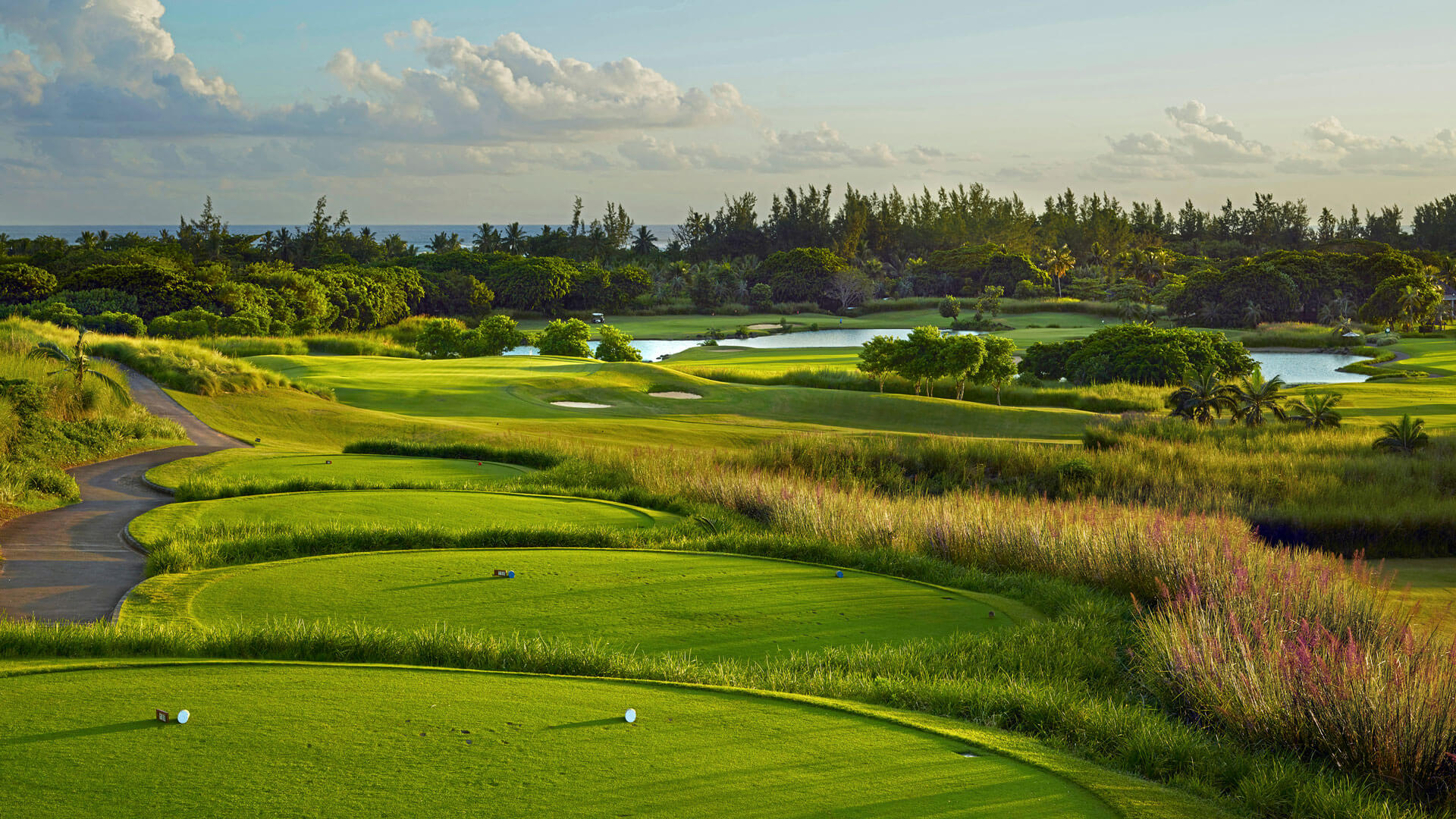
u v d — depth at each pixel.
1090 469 34.47
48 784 5.28
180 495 19.17
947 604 13.61
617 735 6.66
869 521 19.77
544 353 83.62
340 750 6.05
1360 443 42.03
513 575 13.52
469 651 8.76
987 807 5.72
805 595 13.51
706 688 8.04
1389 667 9.28
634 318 159.38
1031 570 16.98
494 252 191.38
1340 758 8.29
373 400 46.31
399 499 20.33
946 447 36.34
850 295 173.88
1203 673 9.89
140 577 12.86
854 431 45.44
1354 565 17.45
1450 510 30.25
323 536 15.03
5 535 15.22
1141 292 166.12
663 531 17.81
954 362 63.22
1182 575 15.12
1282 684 9.16
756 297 178.50
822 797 5.71
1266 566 16.09
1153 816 5.86
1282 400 51.22
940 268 194.00
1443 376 82.38
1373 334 127.00
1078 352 81.75
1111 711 8.67
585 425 42.03
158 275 95.19
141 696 7.02
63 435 23.84
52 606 11.31
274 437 33.44
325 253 164.38
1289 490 33.34
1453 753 7.95
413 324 99.62
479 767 5.88
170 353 41.75
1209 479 34.75
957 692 8.84
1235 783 7.25
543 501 21.12
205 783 5.39
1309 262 147.75
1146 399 62.66
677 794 5.62
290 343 72.88
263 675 7.78
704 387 56.47
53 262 118.06
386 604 11.84
